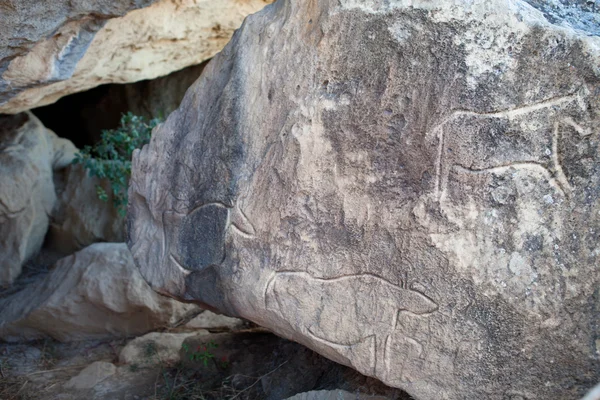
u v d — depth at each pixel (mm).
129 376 3189
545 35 1773
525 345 1851
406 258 1980
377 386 2373
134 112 5270
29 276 4332
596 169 1742
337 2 2029
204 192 2387
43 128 4793
